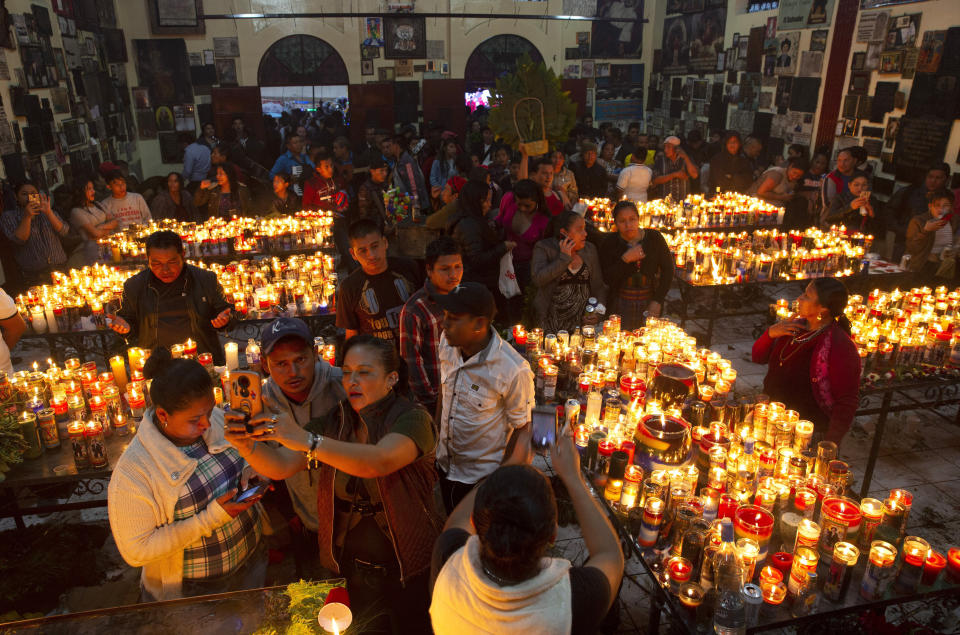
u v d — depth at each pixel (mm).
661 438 3281
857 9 11328
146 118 16891
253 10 16781
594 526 1978
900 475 5254
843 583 2730
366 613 2889
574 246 5254
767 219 9727
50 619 2176
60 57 11922
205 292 4656
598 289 5711
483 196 5891
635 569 4055
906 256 8352
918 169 10219
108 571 3986
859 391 4480
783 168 10297
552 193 6910
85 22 13539
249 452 2176
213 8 16578
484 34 17984
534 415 3516
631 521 3172
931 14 9820
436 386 3807
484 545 1592
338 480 2680
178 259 4484
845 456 5492
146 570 2775
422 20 17641
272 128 17250
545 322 5516
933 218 7891
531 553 1546
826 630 3205
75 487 4191
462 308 2939
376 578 2809
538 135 7668
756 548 2787
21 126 9992
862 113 11375
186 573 2752
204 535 2660
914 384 4754
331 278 7105
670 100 18188
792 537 2932
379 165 9188
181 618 2195
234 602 2254
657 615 3174
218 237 8453
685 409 3838
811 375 4082
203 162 14062
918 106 10148
